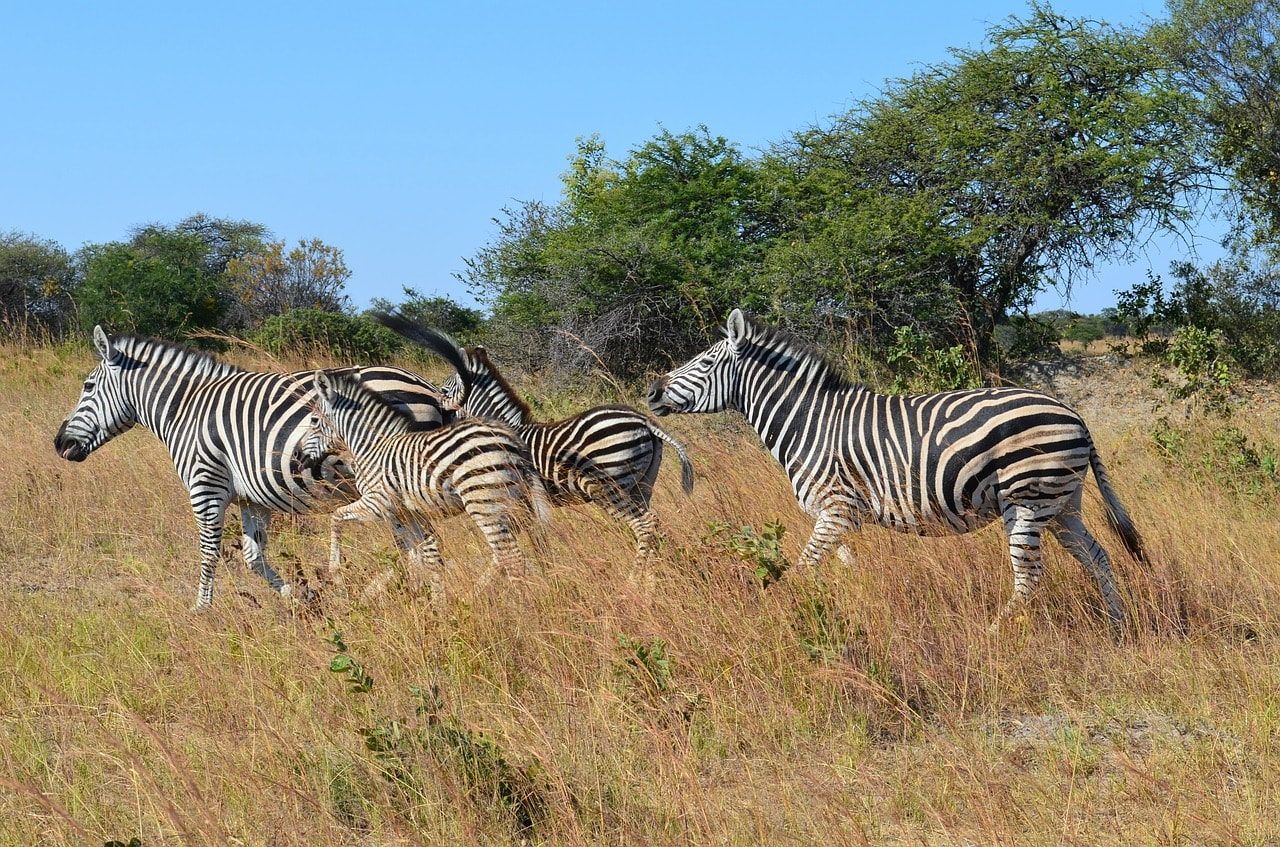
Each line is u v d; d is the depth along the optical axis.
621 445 9.65
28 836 5.54
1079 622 8.20
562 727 6.65
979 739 6.45
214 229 58.31
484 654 7.61
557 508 10.34
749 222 26.36
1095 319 37.81
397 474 9.00
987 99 25.14
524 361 23.38
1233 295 23.08
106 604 9.43
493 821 5.64
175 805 5.62
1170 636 8.02
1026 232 24.00
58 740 6.84
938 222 24.38
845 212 24.48
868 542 8.82
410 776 5.89
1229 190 24.52
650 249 22.91
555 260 23.67
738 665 7.25
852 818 5.45
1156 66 24.42
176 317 35.69
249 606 9.02
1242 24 24.28
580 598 8.30
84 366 23.89
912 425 8.49
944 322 23.09
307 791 5.99
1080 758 6.19
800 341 9.28
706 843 5.35
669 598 8.08
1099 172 23.45
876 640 7.51
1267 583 8.59
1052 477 8.06
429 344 10.81
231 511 12.84
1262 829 5.30
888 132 25.52
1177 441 13.88
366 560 9.66
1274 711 6.62
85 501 12.86
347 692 7.09
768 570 7.89
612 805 5.84
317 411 9.46
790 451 9.13
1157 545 9.27
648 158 26.66
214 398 10.00
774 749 6.52
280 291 45.41
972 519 8.48
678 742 6.18
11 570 10.95
